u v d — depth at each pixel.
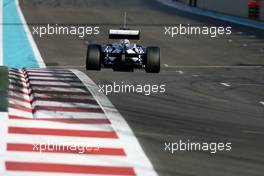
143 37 141.00
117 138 46.81
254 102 65.44
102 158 41.25
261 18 194.75
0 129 47.31
